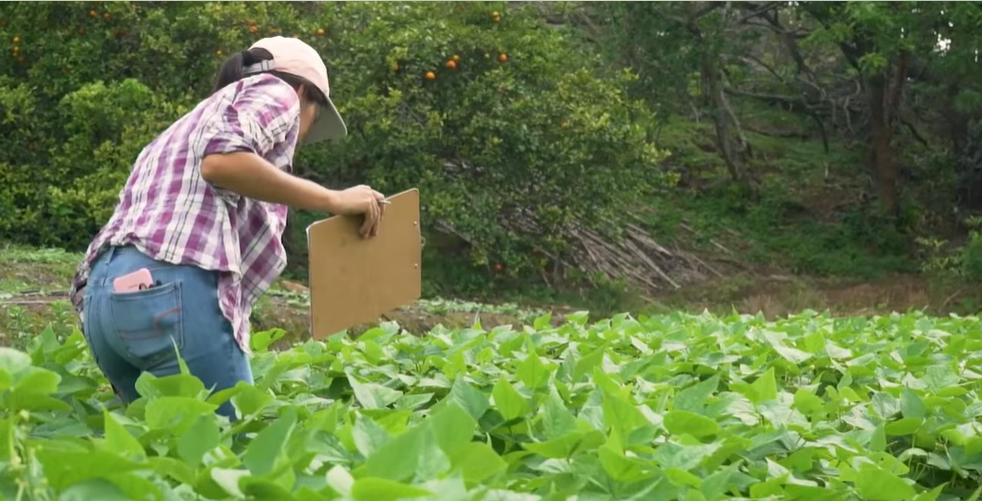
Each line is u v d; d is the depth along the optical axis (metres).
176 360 2.91
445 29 13.66
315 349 4.21
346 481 1.72
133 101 12.66
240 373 3.03
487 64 14.04
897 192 23.39
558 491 2.06
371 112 13.26
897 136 24.12
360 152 13.48
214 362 2.95
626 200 15.36
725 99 23.94
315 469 2.11
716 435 2.70
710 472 2.47
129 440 1.92
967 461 2.98
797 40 24.64
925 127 24.55
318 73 3.23
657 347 4.71
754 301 17.14
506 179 14.24
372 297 3.23
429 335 4.82
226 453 2.10
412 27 13.70
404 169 13.55
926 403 3.36
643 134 15.08
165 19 13.37
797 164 25.25
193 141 2.96
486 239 14.09
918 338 5.62
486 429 2.70
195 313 2.91
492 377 3.76
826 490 2.41
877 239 22.48
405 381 3.55
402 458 1.83
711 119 25.30
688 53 20.36
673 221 22.33
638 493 2.12
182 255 2.91
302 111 3.24
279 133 3.00
